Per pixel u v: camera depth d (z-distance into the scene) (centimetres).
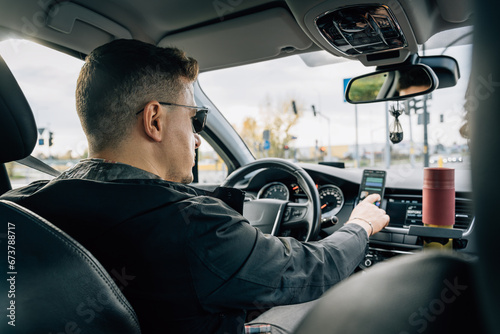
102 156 86
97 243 76
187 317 77
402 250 183
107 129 84
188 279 74
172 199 77
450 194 118
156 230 73
